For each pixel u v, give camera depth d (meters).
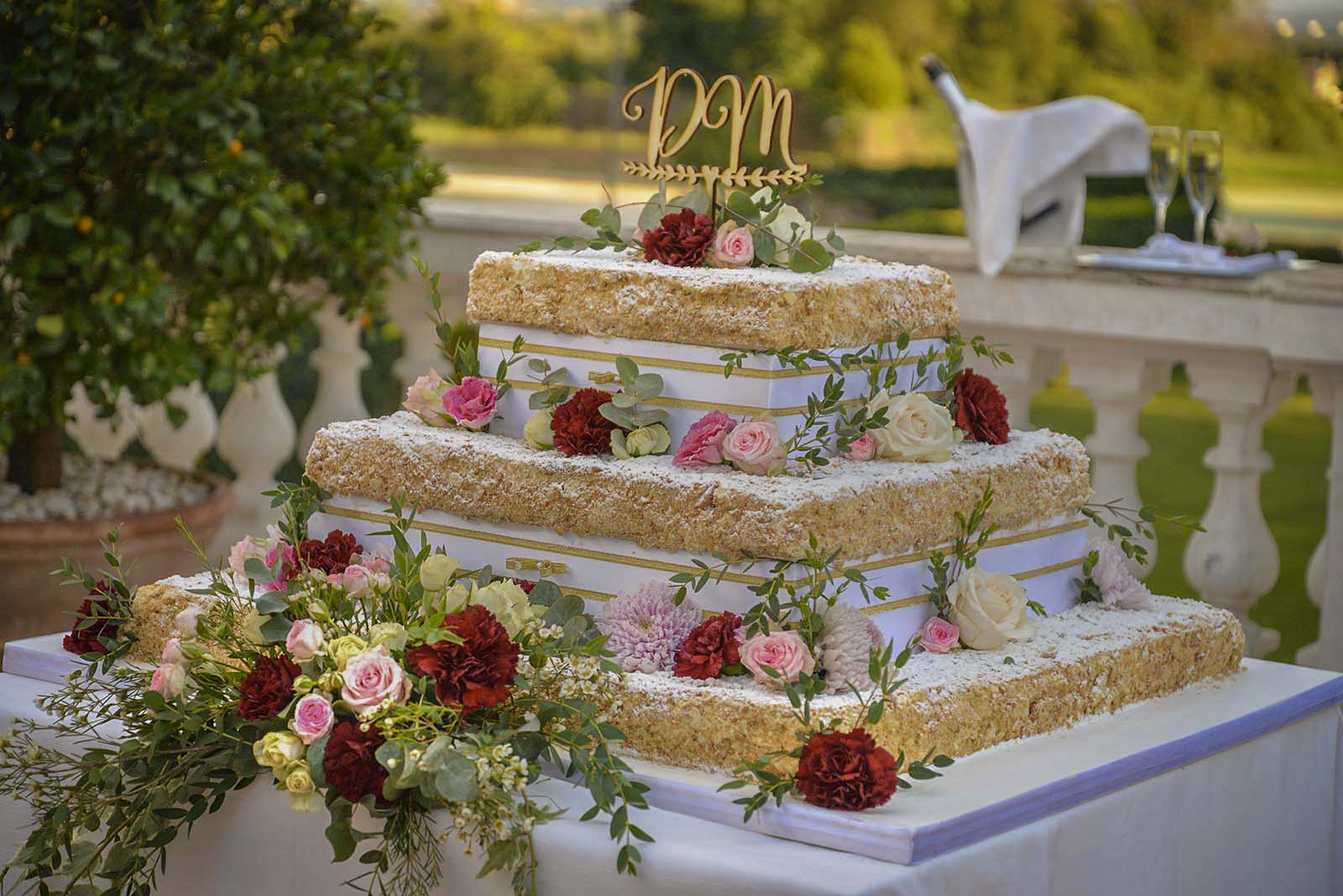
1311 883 2.22
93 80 3.23
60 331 3.28
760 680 1.78
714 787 1.71
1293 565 7.14
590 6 13.45
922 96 13.74
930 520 1.96
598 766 1.68
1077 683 1.96
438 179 3.90
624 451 1.99
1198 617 2.21
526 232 4.50
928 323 2.17
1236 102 12.95
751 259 2.14
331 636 1.82
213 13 3.51
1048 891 1.74
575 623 1.88
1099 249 4.27
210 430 4.51
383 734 1.69
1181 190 9.20
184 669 1.88
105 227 3.35
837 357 2.01
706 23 13.68
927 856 1.60
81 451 4.71
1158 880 1.91
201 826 1.88
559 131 13.47
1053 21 13.43
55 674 2.18
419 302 4.64
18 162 3.21
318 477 2.17
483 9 13.47
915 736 1.76
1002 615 1.98
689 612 1.89
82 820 1.81
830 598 1.82
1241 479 3.69
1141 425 10.40
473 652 1.73
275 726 1.77
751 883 1.57
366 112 3.67
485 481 2.03
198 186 3.31
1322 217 12.24
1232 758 2.03
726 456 1.90
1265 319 3.55
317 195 4.14
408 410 2.30
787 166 2.14
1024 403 4.08
